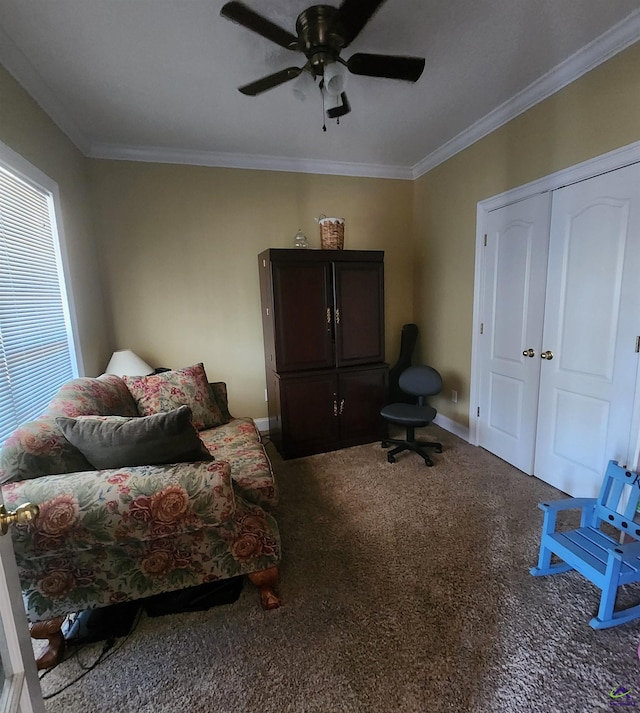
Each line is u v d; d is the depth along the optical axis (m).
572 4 1.63
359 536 1.97
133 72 2.02
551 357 2.38
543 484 2.48
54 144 2.30
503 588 1.59
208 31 1.73
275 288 2.89
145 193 3.07
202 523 1.26
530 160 2.41
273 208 3.41
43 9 1.56
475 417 3.12
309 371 3.05
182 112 2.46
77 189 2.67
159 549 1.35
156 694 1.19
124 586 1.34
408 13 1.66
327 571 1.71
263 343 3.54
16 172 1.78
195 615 1.50
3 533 0.70
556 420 2.39
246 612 1.50
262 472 1.79
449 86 2.26
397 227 3.82
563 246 2.24
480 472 2.67
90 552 1.29
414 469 2.74
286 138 2.90
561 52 1.97
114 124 2.59
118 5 1.56
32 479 1.25
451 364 3.38
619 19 1.73
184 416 1.35
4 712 0.63
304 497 2.38
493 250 2.79
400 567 1.73
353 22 1.47
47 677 1.26
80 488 1.20
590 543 1.58
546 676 1.21
